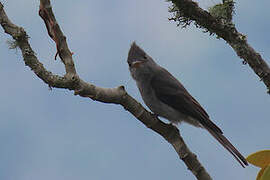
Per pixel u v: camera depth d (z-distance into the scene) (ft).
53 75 19.39
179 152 22.72
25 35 19.45
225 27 21.02
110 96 20.98
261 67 20.42
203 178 22.30
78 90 19.65
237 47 20.79
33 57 19.35
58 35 19.61
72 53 19.76
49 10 19.51
